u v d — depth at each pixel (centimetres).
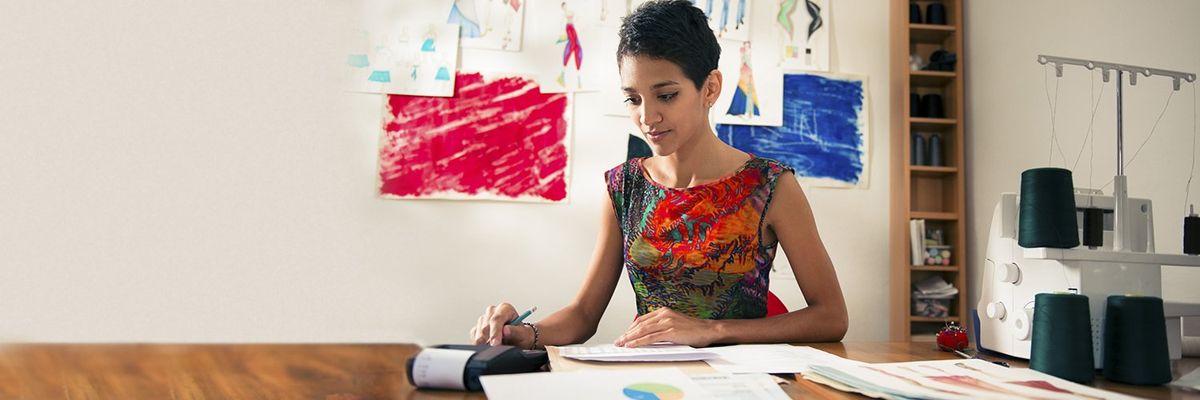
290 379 66
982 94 288
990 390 69
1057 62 109
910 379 74
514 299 306
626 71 119
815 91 321
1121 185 103
